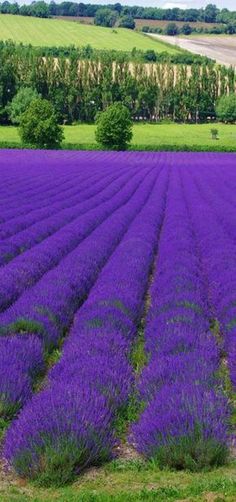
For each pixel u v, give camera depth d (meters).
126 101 116.75
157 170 49.25
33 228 19.39
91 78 115.31
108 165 53.28
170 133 95.19
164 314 10.15
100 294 11.27
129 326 9.75
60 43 169.88
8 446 5.80
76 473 5.61
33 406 6.36
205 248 17.05
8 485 5.49
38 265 14.03
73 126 104.44
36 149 74.25
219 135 93.25
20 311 10.00
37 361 8.24
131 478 5.56
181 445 5.73
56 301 10.72
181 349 8.45
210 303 12.09
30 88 106.81
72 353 8.18
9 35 176.00
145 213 24.47
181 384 6.85
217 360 8.34
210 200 28.61
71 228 19.56
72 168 48.34
